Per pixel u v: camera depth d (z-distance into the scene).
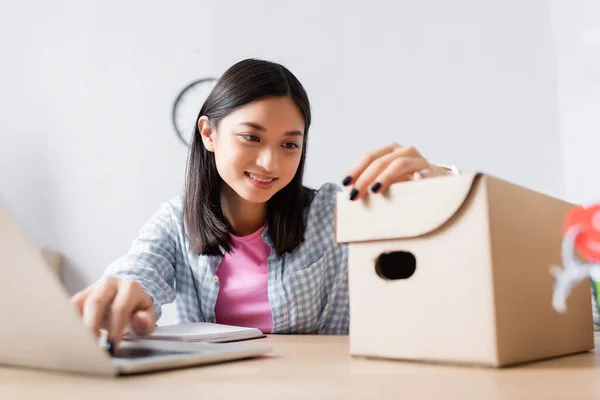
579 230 0.37
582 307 0.57
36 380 0.39
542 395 0.33
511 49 2.23
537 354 0.49
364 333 0.52
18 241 0.37
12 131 2.46
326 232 1.30
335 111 2.32
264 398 0.33
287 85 1.06
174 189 2.38
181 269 1.26
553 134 2.15
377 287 0.51
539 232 0.51
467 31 2.28
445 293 0.47
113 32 2.48
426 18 2.31
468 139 2.23
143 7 2.48
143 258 1.15
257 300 1.22
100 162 2.41
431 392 0.34
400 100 2.29
